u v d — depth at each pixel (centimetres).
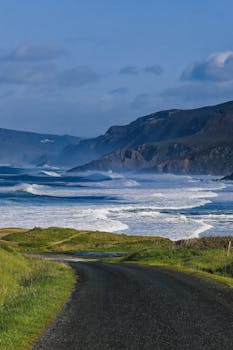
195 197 16638
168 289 2611
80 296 2416
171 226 9262
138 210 12112
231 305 2111
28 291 2477
